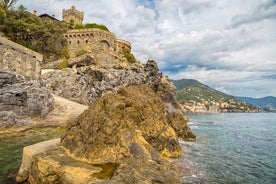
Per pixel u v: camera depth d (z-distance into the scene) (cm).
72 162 992
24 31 5219
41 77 4428
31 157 1055
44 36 5628
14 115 2417
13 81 2848
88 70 5672
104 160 1023
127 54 7950
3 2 5400
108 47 7312
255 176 1305
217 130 4012
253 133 3797
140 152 1075
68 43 7050
